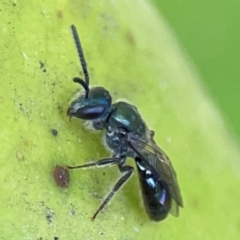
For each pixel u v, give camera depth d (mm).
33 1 51
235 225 55
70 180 49
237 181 57
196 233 53
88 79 52
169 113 56
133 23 56
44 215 47
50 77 51
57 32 52
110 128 53
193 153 56
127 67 54
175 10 62
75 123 51
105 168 51
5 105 48
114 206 51
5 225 46
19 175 47
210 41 63
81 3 53
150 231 52
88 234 49
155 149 54
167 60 57
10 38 49
